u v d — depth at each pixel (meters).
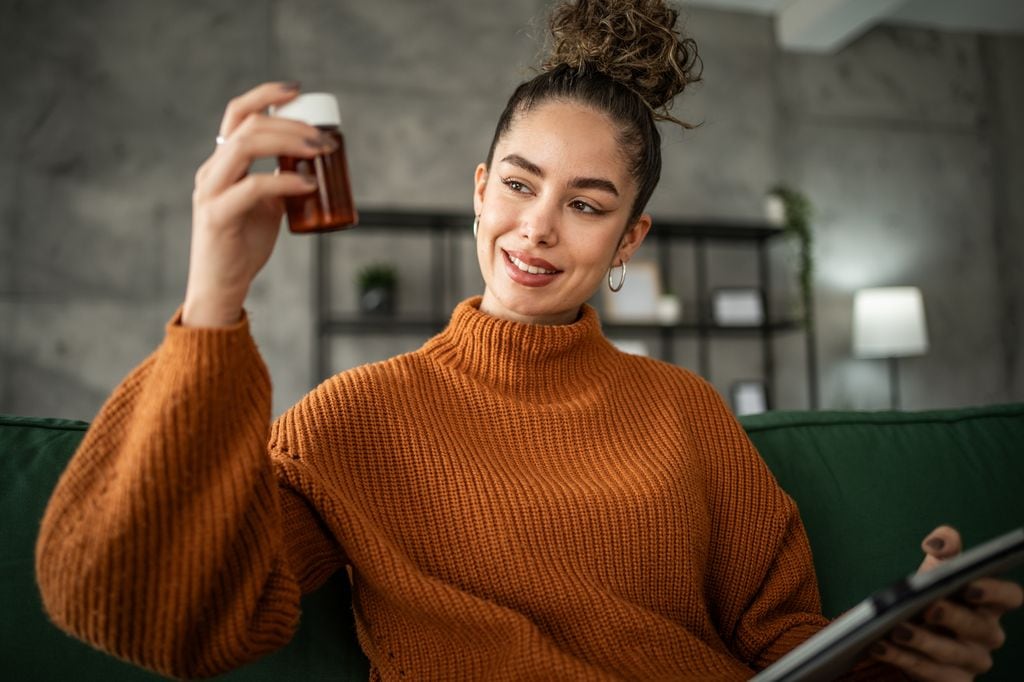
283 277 4.01
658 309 4.38
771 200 4.60
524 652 0.82
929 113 5.12
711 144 4.68
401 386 0.97
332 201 0.65
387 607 0.91
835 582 1.13
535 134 0.98
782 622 1.00
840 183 4.91
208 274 0.64
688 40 1.10
